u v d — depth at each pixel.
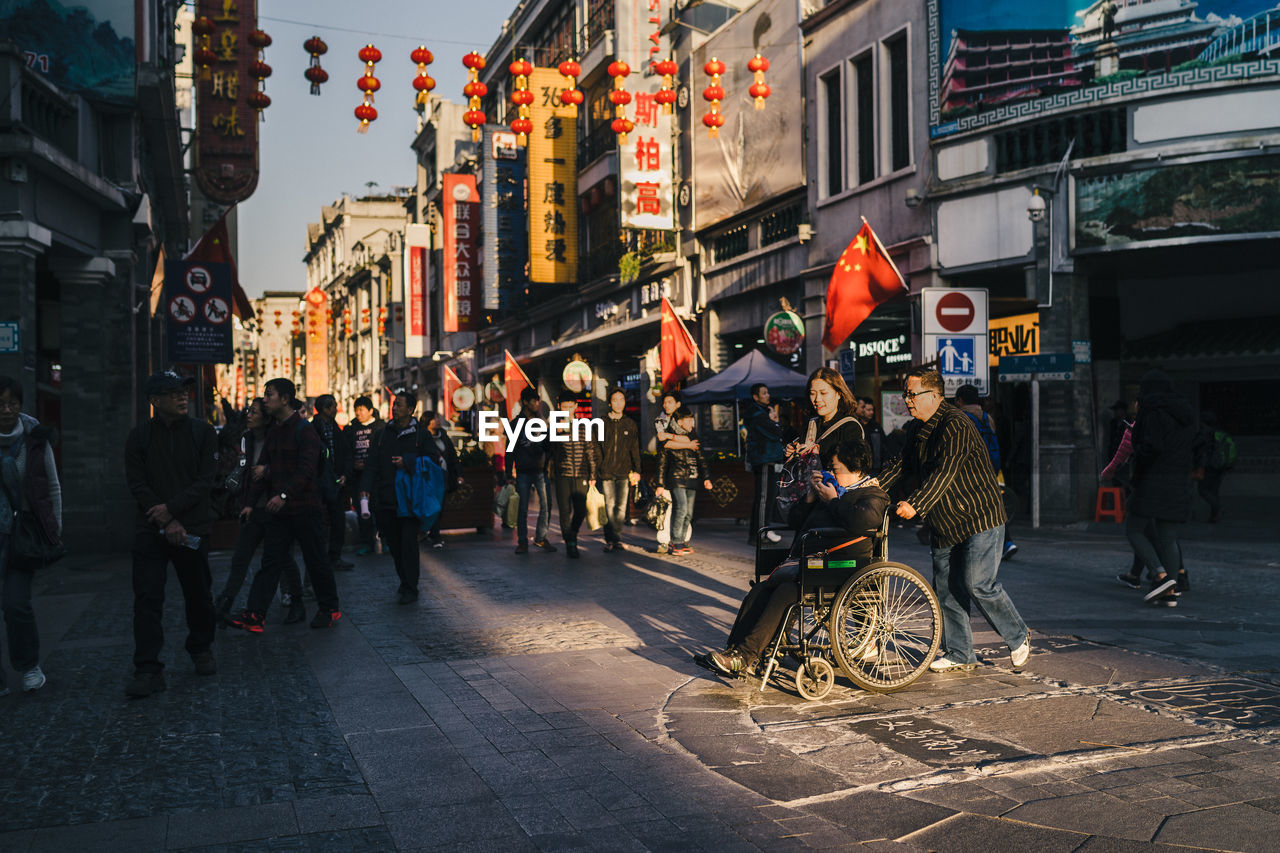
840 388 5.88
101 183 12.42
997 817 3.55
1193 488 12.98
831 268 18.14
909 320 17.31
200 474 5.70
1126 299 16.98
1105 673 5.53
